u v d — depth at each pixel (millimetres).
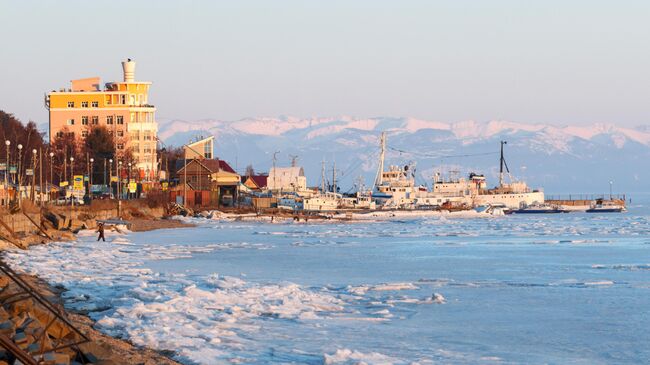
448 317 70562
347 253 137125
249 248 144375
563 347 59906
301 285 90750
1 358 39000
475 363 54438
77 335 47594
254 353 54000
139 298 72562
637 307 76875
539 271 108938
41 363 39812
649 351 59000
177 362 50438
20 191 162250
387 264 118000
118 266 100688
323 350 55594
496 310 74562
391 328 64812
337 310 72062
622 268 112750
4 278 60438
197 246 145250
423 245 158000
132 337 55875
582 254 138125
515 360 55719
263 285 85062
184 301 70312
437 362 54250
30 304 50281
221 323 62906
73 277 86062
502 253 139250
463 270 110375
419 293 84812
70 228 163125
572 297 82875
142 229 195375
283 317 66875
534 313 73188
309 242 163500
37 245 125438
